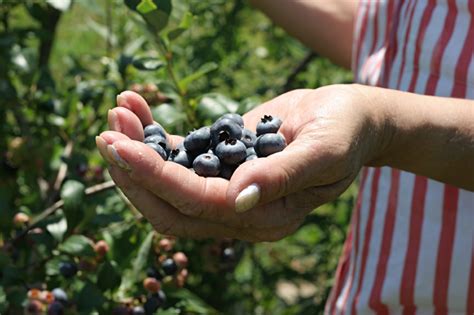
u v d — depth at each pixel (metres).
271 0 0.90
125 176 0.53
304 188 0.54
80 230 0.86
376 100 0.57
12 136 1.07
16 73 1.05
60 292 0.83
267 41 1.38
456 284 0.70
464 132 0.60
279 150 0.56
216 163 0.55
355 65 0.82
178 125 0.98
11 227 0.90
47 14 1.09
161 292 0.86
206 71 0.88
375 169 0.75
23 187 1.10
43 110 1.02
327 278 1.22
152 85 0.91
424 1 0.72
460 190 0.69
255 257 1.32
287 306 1.26
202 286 1.19
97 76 1.11
